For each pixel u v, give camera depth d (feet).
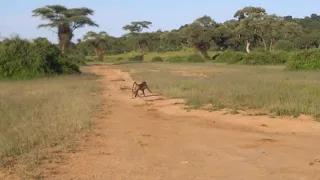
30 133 34.09
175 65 205.98
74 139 34.50
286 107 45.98
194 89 70.03
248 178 23.54
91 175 24.48
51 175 24.36
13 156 28.12
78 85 89.56
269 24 296.10
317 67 128.77
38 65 121.08
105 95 75.00
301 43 311.27
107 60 343.26
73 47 327.06
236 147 31.91
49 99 60.08
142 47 415.23
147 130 39.99
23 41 125.90
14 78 116.47
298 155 28.58
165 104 59.57
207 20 311.47
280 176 23.70
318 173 24.00
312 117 42.63
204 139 35.35
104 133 38.09
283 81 74.08
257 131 38.70
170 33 366.63
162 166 26.58
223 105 52.65
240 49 341.41
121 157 29.01
